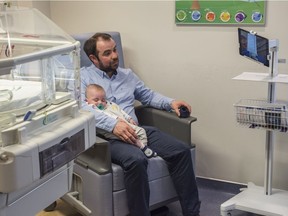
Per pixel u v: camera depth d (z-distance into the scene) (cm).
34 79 164
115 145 229
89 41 262
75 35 273
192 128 292
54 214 254
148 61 296
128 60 303
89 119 173
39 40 172
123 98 266
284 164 267
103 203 215
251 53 236
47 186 164
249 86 268
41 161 143
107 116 234
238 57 267
